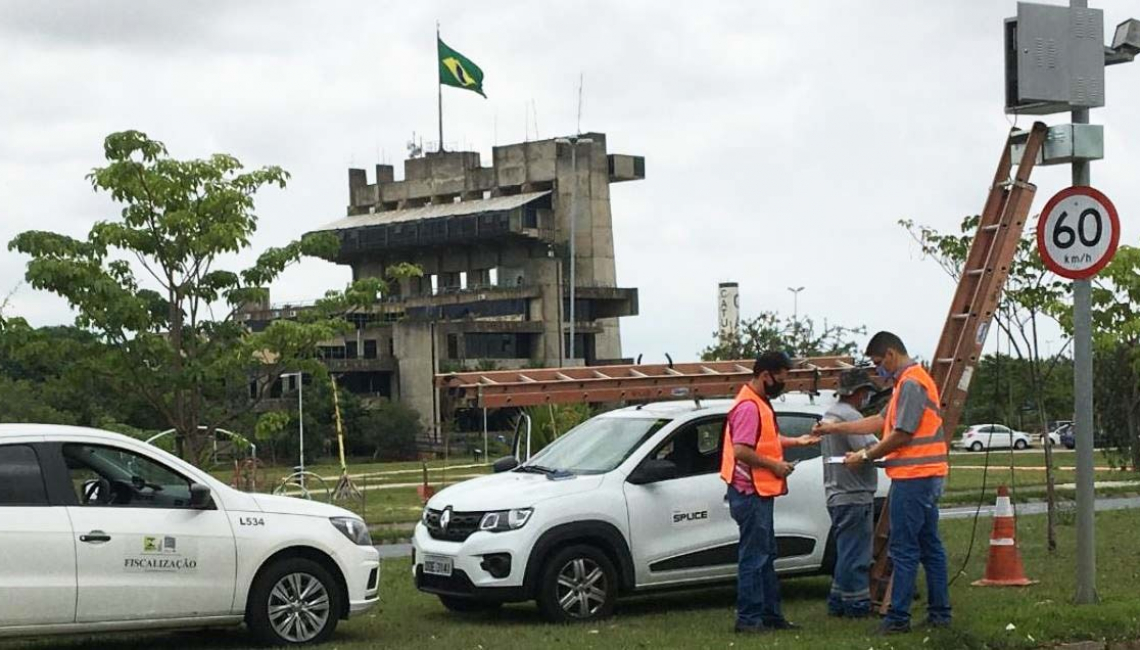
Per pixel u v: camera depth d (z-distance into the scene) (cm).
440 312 11138
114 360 1897
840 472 1247
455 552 1284
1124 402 2611
